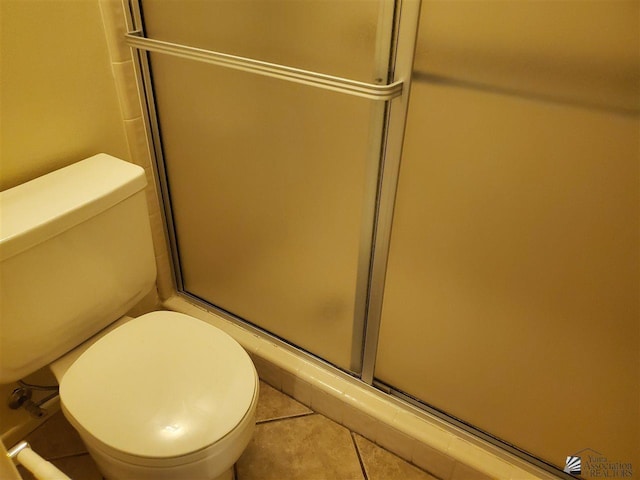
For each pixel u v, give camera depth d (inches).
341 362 56.4
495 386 46.6
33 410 51.0
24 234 37.8
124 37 48.3
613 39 28.9
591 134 31.9
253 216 52.7
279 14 39.9
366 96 36.5
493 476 47.8
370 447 55.6
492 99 34.1
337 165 44.0
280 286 55.7
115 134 52.1
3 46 40.3
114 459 36.9
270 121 45.6
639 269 34.3
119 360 42.3
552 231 36.3
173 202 59.2
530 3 30.2
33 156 45.4
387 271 46.3
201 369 41.9
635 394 39.2
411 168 40.0
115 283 46.8
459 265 42.1
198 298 65.6
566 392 42.6
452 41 33.6
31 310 40.3
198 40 45.6
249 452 54.5
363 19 36.4
